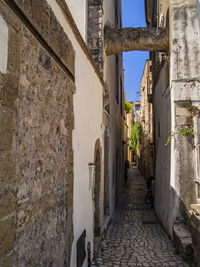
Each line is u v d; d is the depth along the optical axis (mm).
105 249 5488
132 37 7176
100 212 5977
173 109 6508
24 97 1824
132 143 38156
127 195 13914
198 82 6438
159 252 5273
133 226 7469
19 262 1711
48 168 2324
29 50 1915
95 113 5223
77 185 3492
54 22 2520
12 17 1638
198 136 5922
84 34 6195
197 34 6633
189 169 6117
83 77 3967
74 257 3248
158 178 8773
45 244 2213
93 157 4895
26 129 1852
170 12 6973
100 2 6691
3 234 1483
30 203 1905
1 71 1500
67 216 2930
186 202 5996
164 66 7836
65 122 2928
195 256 4336
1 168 1476
